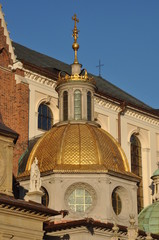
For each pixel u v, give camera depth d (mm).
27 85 60375
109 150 54281
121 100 70688
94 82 59500
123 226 51469
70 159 52719
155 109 79125
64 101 58500
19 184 53656
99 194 51844
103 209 51469
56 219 50656
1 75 58469
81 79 58562
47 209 43906
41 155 53906
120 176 53438
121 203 53844
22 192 53250
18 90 59375
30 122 60156
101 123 68125
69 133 54531
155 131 76000
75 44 61156
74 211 51531
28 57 70312
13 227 41688
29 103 60625
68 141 53781
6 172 43438
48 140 54875
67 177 52000
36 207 43062
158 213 60938
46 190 52125
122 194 53906
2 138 43844
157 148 75625
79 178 52000
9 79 59125
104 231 49969
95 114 67312
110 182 52500
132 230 48781
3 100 58125
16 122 58469
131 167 70938
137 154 72812
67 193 51812
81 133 54500
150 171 73125
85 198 52000
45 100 62750
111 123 69312
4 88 58469
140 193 71500
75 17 62500
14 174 55500
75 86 58250
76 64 60562
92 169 52062
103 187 51969
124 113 71625
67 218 51062
